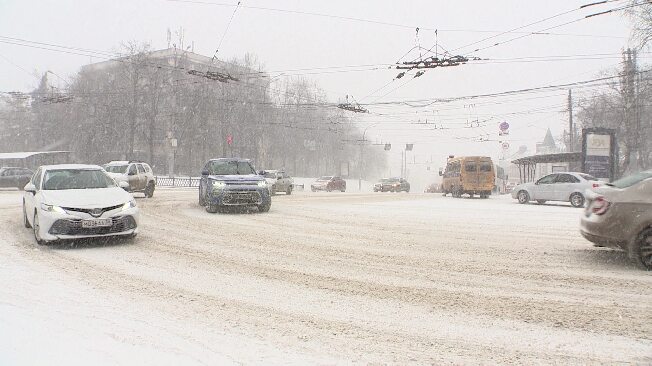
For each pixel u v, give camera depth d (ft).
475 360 11.23
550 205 70.33
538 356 11.48
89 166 32.35
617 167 105.81
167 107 186.80
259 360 11.02
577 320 14.29
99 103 186.70
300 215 45.80
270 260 23.43
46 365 10.52
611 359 11.29
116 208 26.96
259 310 15.17
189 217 42.60
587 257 24.59
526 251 26.32
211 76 85.61
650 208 21.43
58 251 25.43
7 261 22.57
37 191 29.01
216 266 21.91
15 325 13.29
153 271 20.75
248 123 190.90
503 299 16.67
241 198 45.32
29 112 237.45
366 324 13.89
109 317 14.16
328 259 23.81
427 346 12.14
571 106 143.95
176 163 210.18
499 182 163.94
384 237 31.48
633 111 122.72
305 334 12.94
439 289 18.04
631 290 17.90
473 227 37.52
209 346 11.88
